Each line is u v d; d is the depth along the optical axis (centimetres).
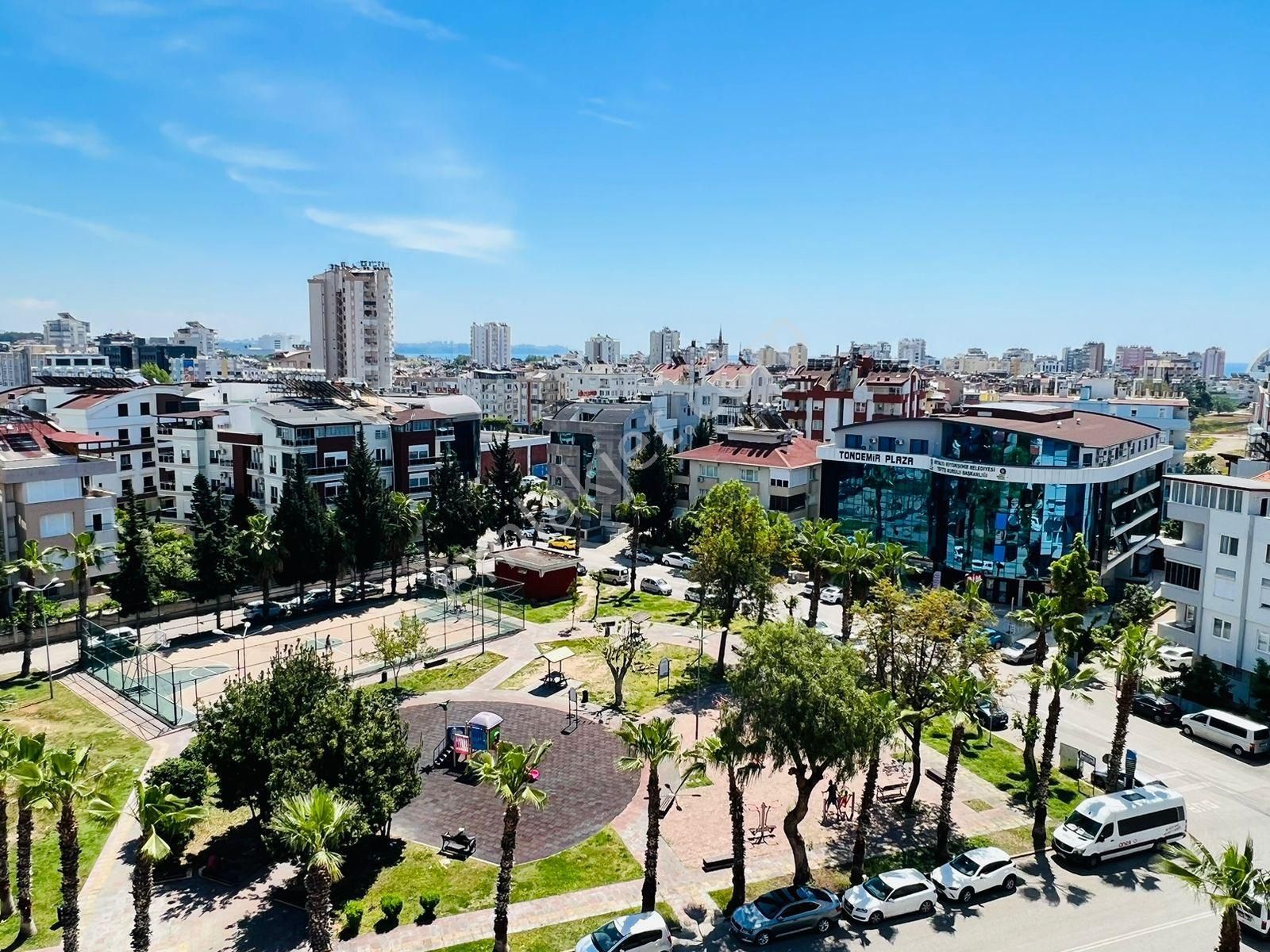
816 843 4125
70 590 7538
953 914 3597
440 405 11975
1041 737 5372
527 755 3164
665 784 4669
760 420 13200
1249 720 5394
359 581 8800
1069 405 11406
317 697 3897
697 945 3369
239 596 8200
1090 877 3866
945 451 8569
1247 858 2703
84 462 7612
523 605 8000
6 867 3425
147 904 2842
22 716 5491
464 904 3594
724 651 6397
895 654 4403
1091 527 7988
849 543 6519
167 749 5006
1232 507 5766
